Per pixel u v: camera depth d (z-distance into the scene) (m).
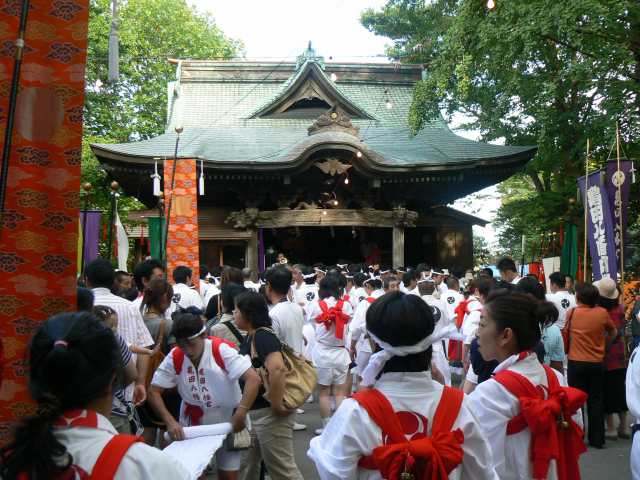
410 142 23.73
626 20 12.98
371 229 25.62
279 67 26.50
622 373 6.88
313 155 20.11
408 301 2.29
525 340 2.88
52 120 2.72
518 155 20.27
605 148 15.96
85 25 2.75
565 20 11.55
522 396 2.77
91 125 24.66
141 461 1.65
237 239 21.94
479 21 13.44
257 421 4.20
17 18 2.72
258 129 24.27
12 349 2.67
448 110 17.61
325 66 26.78
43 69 2.72
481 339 2.98
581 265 17.86
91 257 9.55
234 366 3.78
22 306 2.69
